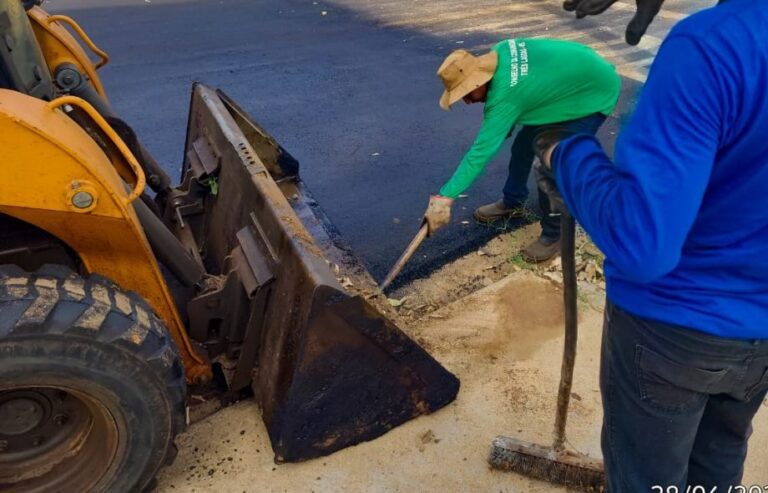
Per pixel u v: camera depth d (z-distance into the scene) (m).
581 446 2.73
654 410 1.63
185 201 3.45
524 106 3.14
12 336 1.88
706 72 1.19
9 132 1.83
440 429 2.78
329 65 7.06
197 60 7.05
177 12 8.70
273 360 2.53
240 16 8.66
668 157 1.20
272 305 2.54
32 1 3.00
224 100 3.61
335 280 2.35
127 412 2.12
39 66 2.62
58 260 2.37
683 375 1.54
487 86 3.14
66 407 2.28
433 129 5.71
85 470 2.27
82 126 2.87
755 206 1.33
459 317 3.47
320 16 8.77
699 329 1.46
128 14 8.52
